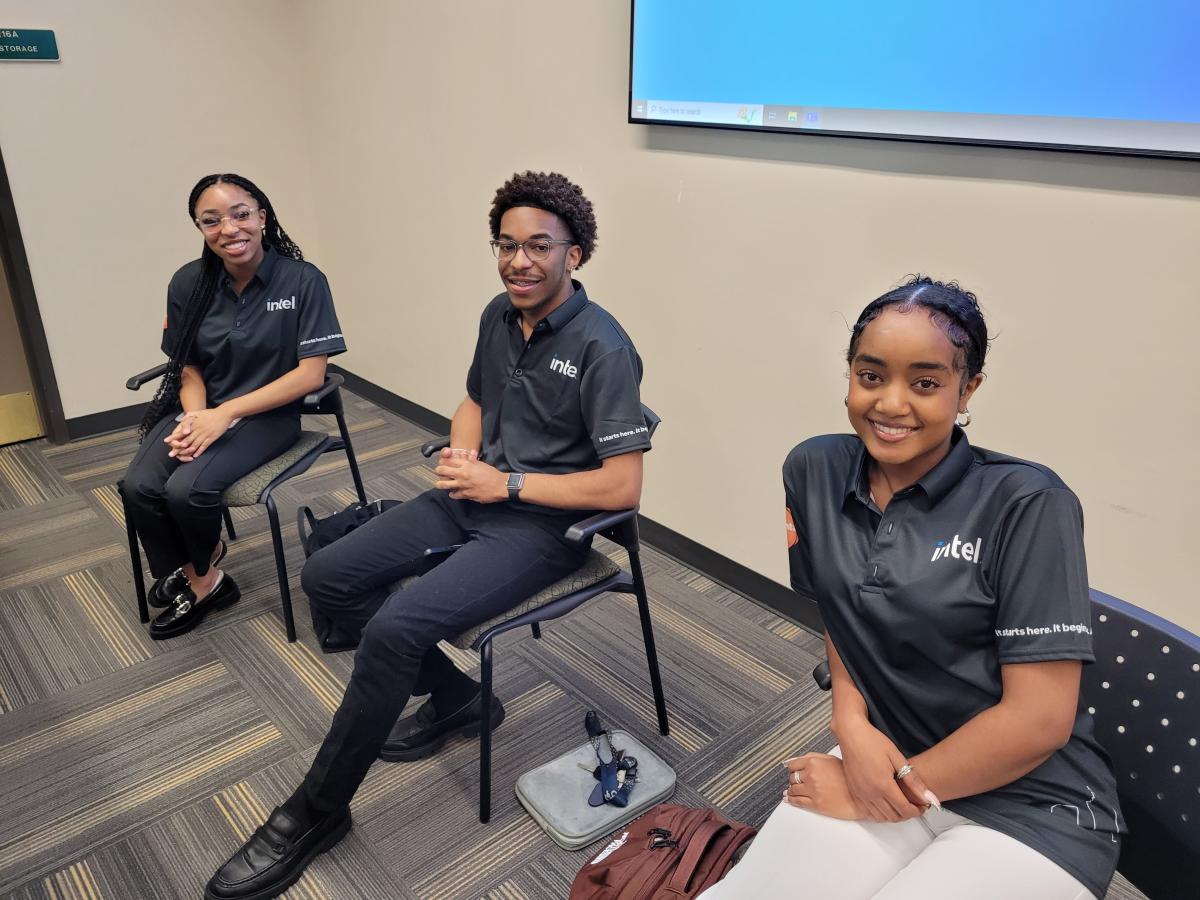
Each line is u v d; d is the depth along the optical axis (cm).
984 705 105
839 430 206
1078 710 107
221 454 212
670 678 209
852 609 112
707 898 112
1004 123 158
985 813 104
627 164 234
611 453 155
